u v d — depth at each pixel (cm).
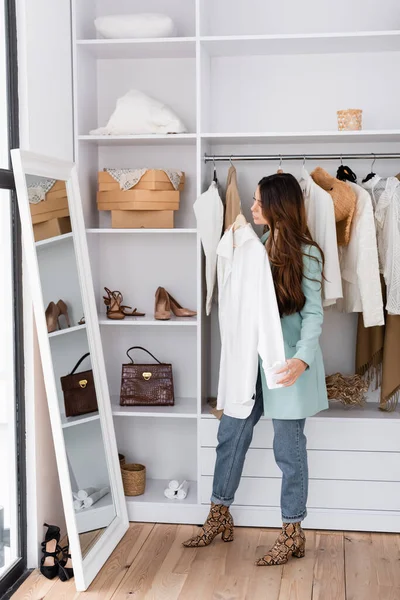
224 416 337
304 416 315
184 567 320
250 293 319
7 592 298
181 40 354
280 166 372
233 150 391
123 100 367
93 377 344
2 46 301
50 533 326
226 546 341
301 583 305
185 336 400
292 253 312
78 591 299
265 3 382
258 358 323
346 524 357
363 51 377
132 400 381
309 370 320
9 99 304
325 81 383
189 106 390
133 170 365
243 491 361
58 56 344
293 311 318
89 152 382
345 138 365
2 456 308
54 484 342
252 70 386
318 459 356
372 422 352
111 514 348
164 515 368
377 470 354
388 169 384
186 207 395
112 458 356
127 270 400
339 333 392
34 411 317
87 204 379
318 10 379
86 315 343
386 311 374
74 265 335
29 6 310
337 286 340
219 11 385
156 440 403
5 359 308
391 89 380
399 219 348
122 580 309
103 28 364
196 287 397
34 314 312
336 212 350
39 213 301
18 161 286
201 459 363
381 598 293
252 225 393
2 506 307
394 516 354
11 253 309
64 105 352
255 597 294
